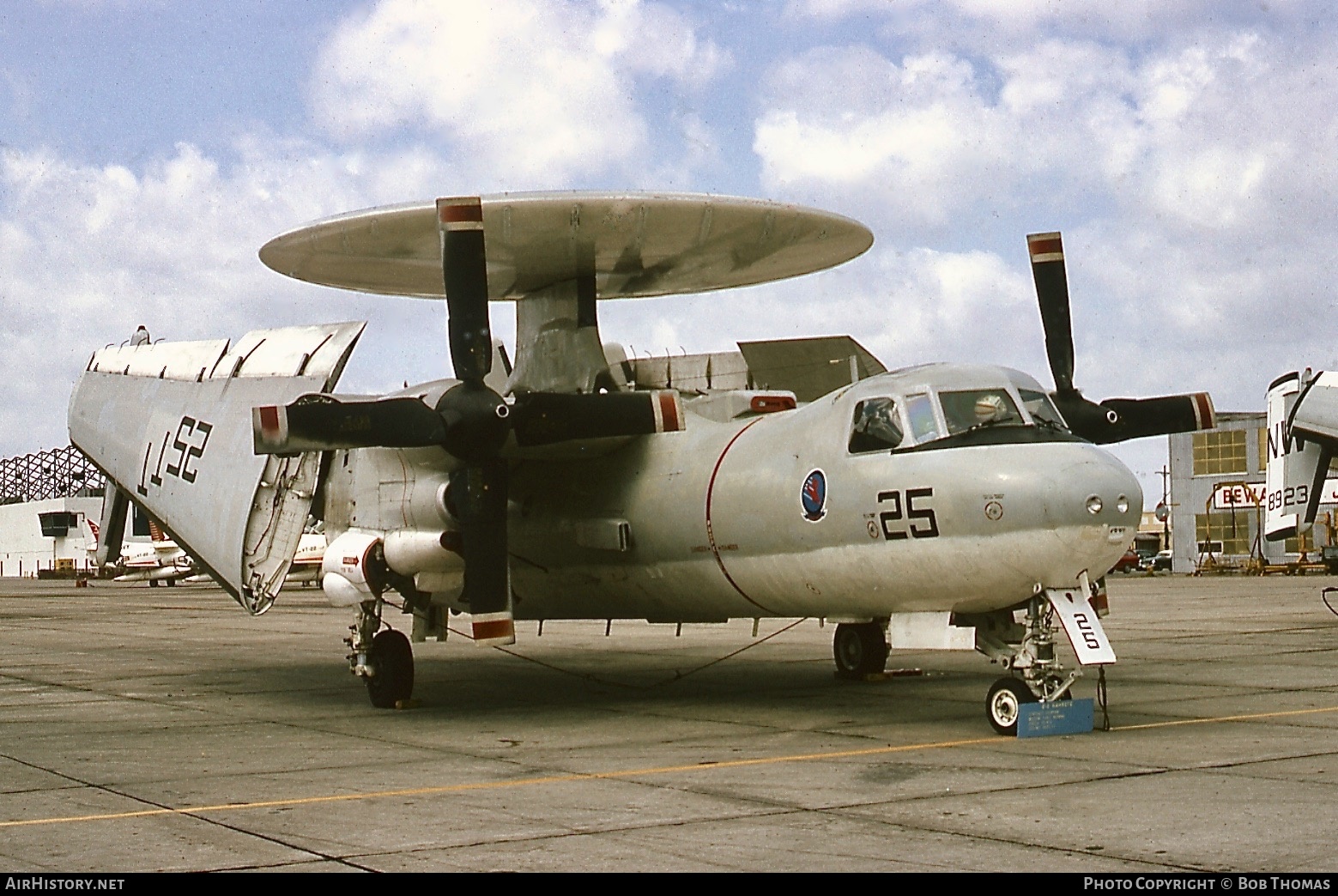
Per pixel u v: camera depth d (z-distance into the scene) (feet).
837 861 23.32
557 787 31.55
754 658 70.13
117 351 65.87
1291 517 91.56
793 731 40.98
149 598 184.85
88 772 34.83
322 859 24.08
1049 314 47.21
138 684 61.46
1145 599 124.57
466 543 44.50
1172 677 55.06
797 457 42.52
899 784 31.09
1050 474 36.50
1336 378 87.51
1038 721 38.47
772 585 43.91
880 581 40.06
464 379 43.37
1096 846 24.11
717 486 45.06
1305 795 28.89
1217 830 25.35
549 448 48.26
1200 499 229.66
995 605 38.88
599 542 48.98
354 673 50.16
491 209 43.65
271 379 54.34
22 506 386.11
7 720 47.29
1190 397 49.06
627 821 27.17
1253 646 70.44
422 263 52.16
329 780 33.17
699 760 35.63
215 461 55.42
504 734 41.88
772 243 49.75
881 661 56.03
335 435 42.50
